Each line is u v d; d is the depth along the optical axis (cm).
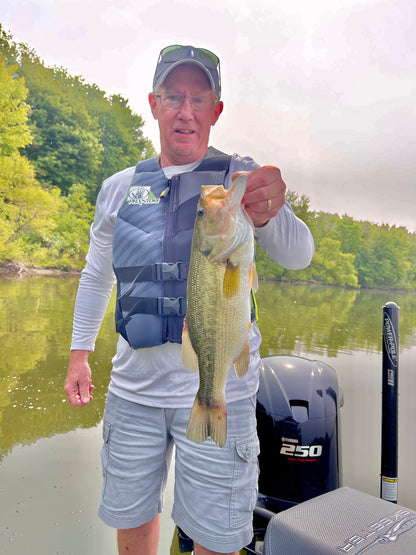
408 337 1327
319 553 124
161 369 147
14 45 2998
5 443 342
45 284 1631
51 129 3128
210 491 138
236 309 116
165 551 213
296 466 200
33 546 214
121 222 157
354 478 293
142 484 153
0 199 2397
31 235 2331
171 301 144
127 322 149
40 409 423
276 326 1168
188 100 151
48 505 252
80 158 3212
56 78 3186
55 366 575
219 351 118
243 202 116
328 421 204
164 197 154
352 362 748
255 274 120
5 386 488
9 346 668
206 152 162
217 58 155
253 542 194
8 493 264
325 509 144
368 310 1986
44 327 823
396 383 205
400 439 369
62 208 2723
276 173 112
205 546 139
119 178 171
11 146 2641
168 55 150
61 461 313
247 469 142
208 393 119
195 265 119
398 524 135
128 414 154
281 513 142
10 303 1094
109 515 158
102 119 3403
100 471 299
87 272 185
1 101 2617
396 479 204
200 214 117
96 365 598
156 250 147
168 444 156
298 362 223
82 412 421
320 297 2494
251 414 145
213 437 117
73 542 219
